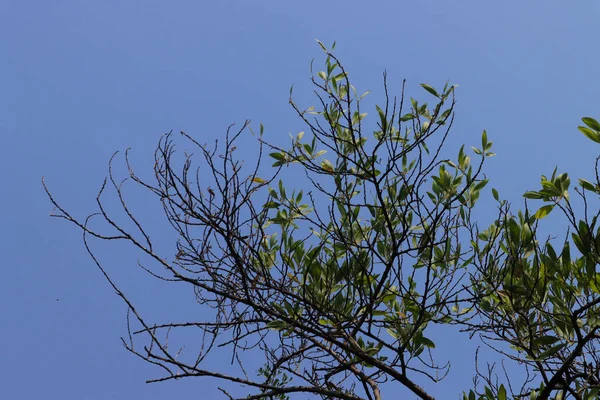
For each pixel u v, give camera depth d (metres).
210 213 3.50
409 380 3.67
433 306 3.68
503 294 3.77
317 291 3.86
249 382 3.54
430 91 3.77
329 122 3.99
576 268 3.37
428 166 3.48
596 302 3.15
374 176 3.54
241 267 3.52
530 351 3.52
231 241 3.51
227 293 3.68
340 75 3.92
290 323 3.62
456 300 3.74
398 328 3.86
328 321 3.89
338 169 3.96
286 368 3.96
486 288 3.95
